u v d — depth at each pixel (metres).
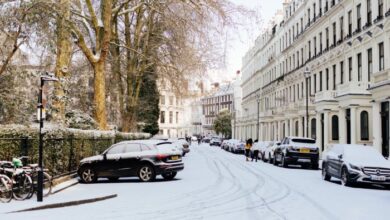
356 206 11.82
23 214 10.41
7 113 21.97
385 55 28.19
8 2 18.34
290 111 51.72
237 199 13.03
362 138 30.69
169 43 30.70
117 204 12.01
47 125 17.28
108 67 36.16
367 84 30.77
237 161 34.91
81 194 13.59
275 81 66.62
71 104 27.89
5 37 20.72
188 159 36.91
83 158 20.31
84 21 26.73
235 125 107.50
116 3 30.34
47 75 12.86
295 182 18.50
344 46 36.16
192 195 13.91
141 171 18.14
